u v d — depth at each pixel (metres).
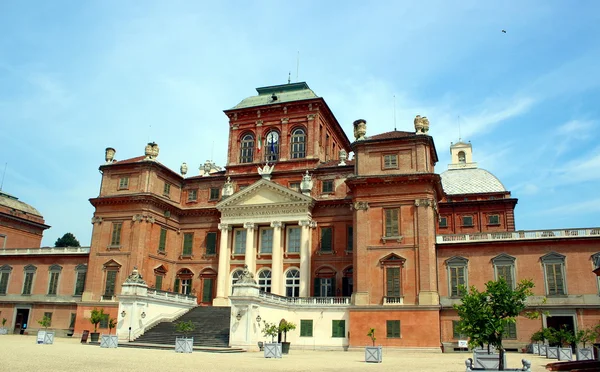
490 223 69.12
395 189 50.28
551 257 47.75
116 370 22.45
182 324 45.16
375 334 47.25
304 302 50.91
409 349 45.84
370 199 50.88
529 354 43.28
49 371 21.08
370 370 26.42
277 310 48.06
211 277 60.72
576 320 45.78
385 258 48.84
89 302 57.59
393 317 47.19
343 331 48.84
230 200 59.66
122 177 61.09
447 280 49.91
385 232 49.66
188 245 63.19
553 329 43.12
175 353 35.19
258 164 63.75
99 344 44.81
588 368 26.03
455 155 81.56
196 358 31.19
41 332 42.34
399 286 47.94
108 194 61.06
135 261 56.84
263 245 59.41
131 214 58.88
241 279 43.41
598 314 45.38
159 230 60.66
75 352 32.75
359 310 48.28
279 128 64.62
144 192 58.91
